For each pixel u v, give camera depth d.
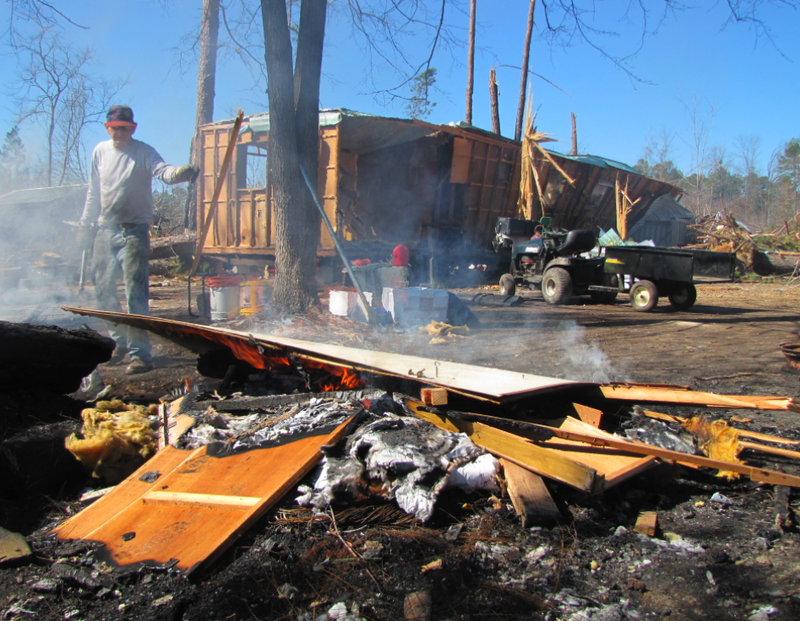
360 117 10.48
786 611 1.68
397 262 7.39
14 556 1.90
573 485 2.17
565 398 3.12
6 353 2.84
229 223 11.47
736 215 54.09
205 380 4.02
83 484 2.58
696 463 2.36
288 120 5.91
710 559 1.98
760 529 2.19
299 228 6.05
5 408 2.77
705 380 4.53
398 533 2.08
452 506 2.28
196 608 1.70
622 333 7.00
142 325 3.94
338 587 1.80
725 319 8.38
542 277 10.38
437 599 1.75
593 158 16.84
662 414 3.21
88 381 3.92
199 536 2.00
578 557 2.01
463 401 2.88
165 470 2.44
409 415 2.76
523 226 11.33
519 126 20.56
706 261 9.03
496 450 2.47
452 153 12.82
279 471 2.31
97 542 2.00
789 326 7.63
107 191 4.41
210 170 11.53
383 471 2.22
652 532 2.15
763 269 18.98
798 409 2.76
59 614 1.68
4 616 1.67
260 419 2.88
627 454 2.45
